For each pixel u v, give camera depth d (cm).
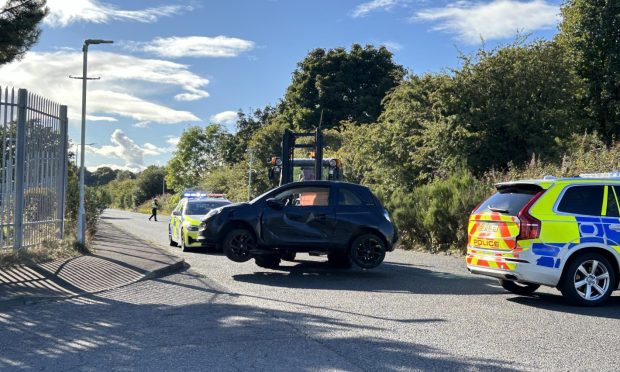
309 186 1302
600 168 1706
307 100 5834
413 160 2598
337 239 1265
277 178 1959
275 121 5394
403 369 571
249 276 1251
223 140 7612
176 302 919
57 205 1395
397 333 720
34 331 713
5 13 1344
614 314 855
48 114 1320
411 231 2058
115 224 3838
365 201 1291
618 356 623
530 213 915
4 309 841
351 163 3300
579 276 918
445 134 2403
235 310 855
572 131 2384
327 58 5894
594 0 3070
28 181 1224
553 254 905
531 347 657
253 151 4688
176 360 595
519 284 1056
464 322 789
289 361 594
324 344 663
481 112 2336
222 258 1614
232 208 1284
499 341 684
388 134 2769
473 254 1000
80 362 587
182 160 7950
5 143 1141
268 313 835
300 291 1048
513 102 2325
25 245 1221
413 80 2766
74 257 1305
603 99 3050
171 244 2106
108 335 696
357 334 712
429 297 998
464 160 2323
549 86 2316
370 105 5584
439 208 1872
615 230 926
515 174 1903
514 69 2317
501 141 2348
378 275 1295
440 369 572
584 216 924
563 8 3319
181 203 2047
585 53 3067
